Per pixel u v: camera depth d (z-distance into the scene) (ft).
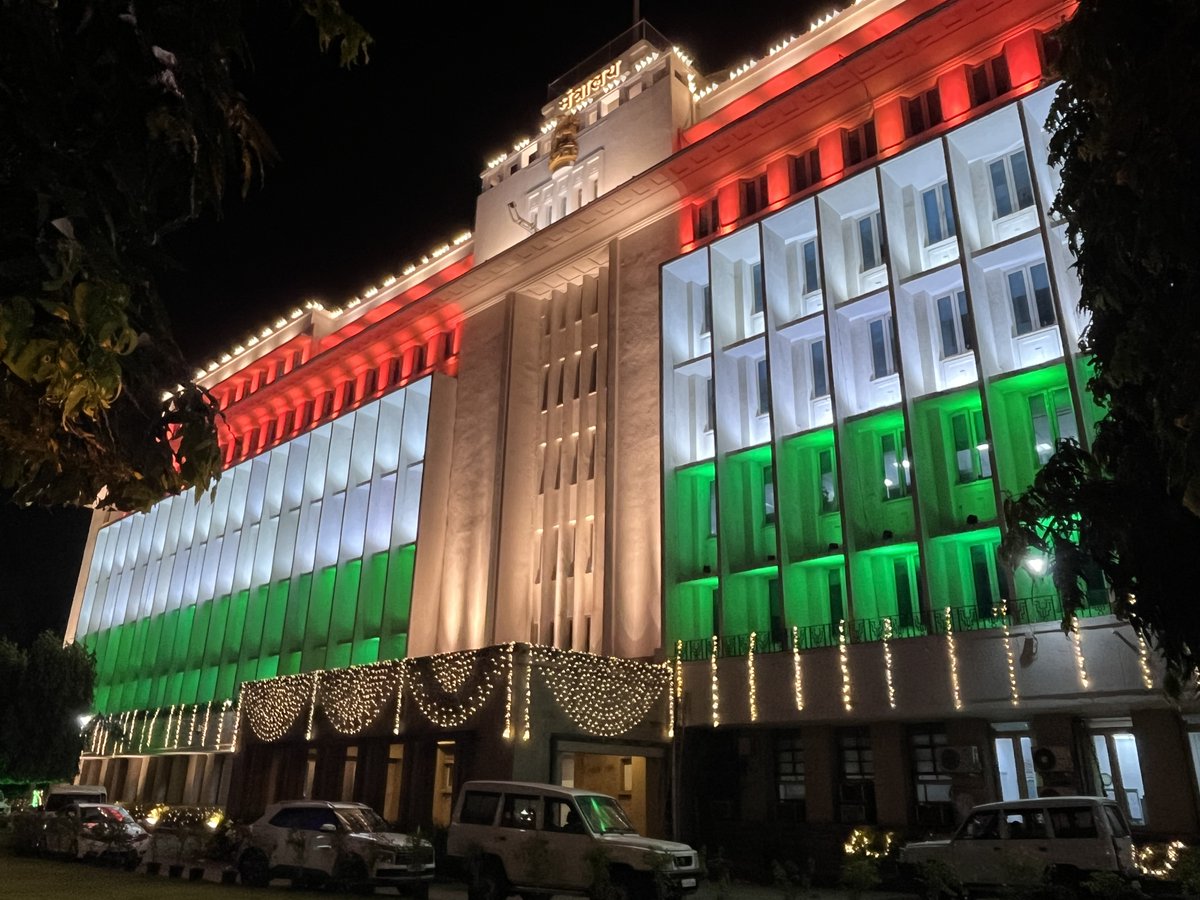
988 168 77.10
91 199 11.88
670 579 80.59
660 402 87.25
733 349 85.10
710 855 68.23
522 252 108.37
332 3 14.08
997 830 46.19
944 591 67.26
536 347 111.04
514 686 66.23
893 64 81.92
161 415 14.64
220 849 59.31
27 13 11.17
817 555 74.95
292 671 120.67
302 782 85.35
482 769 65.92
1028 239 67.51
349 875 49.26
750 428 84.74
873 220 82.43
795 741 70.38
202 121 13.08
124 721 145.48
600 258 104.99
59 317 11.48
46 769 117.60
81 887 45.29
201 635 141.59
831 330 76.79
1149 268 17.49
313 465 131.23
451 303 119.03
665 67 107.14
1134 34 18.29
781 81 95.66
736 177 92.58
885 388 76.74
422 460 113.70
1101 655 53.83
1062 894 39.63
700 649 77.10
